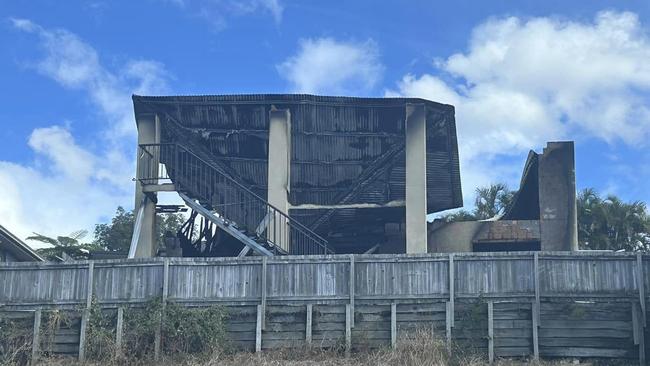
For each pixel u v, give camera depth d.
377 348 18.67
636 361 18.36
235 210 25.56
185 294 19.16
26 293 19.33
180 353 18.55
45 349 18.91
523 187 30.38
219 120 26.52
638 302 18.55
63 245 35.41
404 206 27.28
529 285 18.84
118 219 45.47
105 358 18.58
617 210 35.66
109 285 19.25
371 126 26.69
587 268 18.86
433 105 26.23
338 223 29.05
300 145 26.92
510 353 18.61
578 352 18.53
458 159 28.77
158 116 26.42
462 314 18.81
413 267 19.12
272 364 17.75
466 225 27.95
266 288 19.14
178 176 25.61
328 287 19.11
